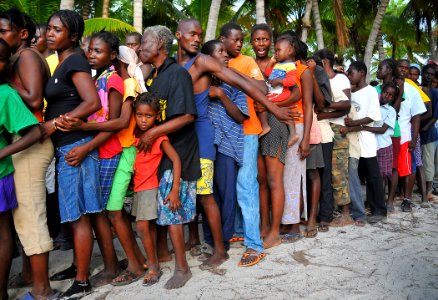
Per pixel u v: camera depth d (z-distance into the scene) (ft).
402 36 55.57
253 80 11.11
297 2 50.57
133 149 10.26
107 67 10.28
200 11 48.26
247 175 11.23
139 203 9.99
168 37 10.20
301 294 9.11
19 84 9.01
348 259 10.94
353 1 53.67
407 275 9.90
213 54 11.02
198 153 10.33
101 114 9.75
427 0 48.39
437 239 12.41
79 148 9.06
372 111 14.32
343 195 13.92
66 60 9.09
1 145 8.71
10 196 8.68
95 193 9.45
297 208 12.52
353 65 14.99
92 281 9.99
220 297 9.11
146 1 46.75
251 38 13.42
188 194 10.12
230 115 10.97
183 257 10.05
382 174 15.48
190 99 9.78
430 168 17.92
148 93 9.67
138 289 9.70
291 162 12.43
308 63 12.94
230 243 12.48
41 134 8.80
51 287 10.05
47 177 12.49
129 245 10.25
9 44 9.05
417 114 16.65
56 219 12.81
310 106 12.30
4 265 8.96
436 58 47.65
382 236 12.78
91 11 37.83
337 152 13.91
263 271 10.36
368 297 8.87
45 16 31.12
